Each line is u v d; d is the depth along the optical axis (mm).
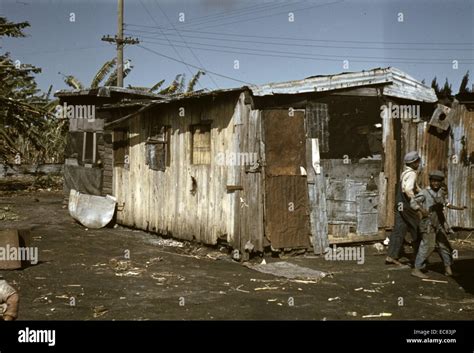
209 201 10281
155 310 6102
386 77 10469
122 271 8242
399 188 8875
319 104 10000
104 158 14766
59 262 8898
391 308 6359
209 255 9766
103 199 13664
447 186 11742
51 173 29500
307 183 9797
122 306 6262
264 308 6250
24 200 19547
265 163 9367
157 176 12141
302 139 9758
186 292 6977
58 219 14539
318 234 9836
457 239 11922
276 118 9508
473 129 12008
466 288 7414
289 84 9414
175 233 11406
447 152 11719
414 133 11156
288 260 9359
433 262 9367
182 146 11211
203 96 9875
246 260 9219
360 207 10422
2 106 22875
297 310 6191
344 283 7648
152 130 12391
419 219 8242
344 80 9992
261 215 9328
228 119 9750
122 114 13914
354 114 10461
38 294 6809
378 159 10695
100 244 10844
